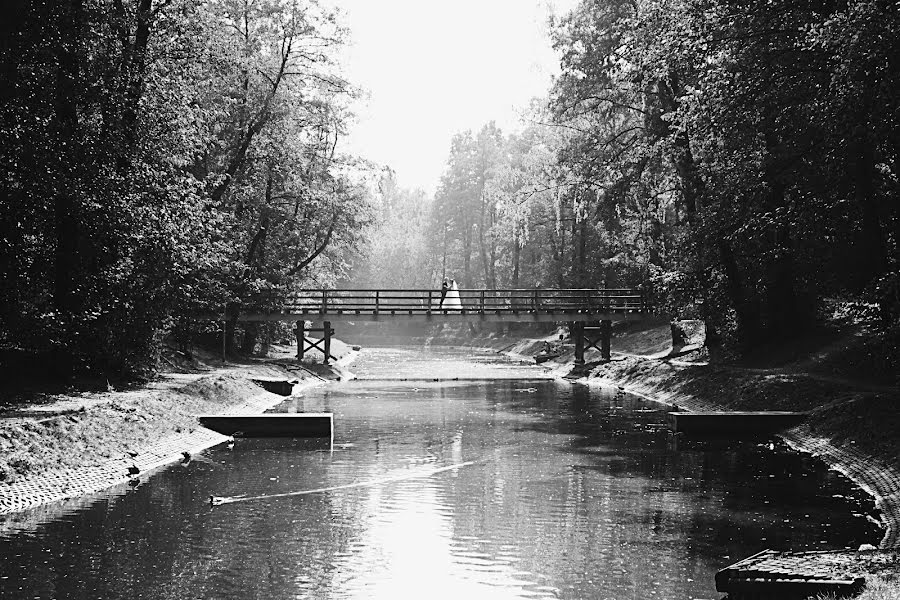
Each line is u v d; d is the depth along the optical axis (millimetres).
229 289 47531
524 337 89875
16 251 26266
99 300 28781
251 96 44375
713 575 13805
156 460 23172
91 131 27266
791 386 30516
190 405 29953
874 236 25156
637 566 14266
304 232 56000
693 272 39281
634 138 44594
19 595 12883
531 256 87812
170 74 31047
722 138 28078
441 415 34375
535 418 33281
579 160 46531
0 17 24391
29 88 24953
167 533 16297
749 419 28109
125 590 13148
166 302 31438
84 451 21203
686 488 20234
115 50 28547
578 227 69375
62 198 25734
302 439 27984
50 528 16547
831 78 21422
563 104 45844
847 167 24156
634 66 39844
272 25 46250
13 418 21516
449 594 12984
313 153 52469
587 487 20469
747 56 24547
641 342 59094
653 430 29875
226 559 14727
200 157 37906
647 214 46438
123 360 31656
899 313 22938
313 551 15234
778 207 28844
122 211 27656
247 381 39656
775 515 17531
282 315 54250
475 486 20609
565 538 16016
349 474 22062
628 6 41750
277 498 19266
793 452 24984
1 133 24109
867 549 13664
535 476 21797
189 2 31906
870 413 23859
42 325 26438
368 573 14000
